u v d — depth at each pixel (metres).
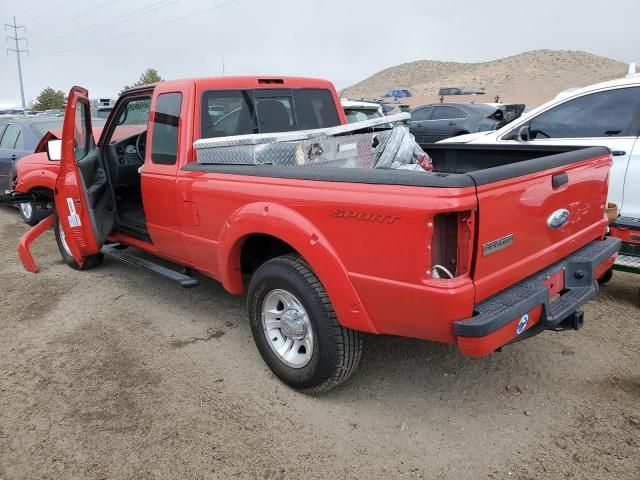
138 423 3.29
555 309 3.07
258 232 3.41
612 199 5.39
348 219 2.87
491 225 2.67
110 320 4.77
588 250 3.56
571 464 2.83
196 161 4.16
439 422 3.22
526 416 3.24
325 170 3.06
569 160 3.27
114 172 5.53
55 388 3.71
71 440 3.15
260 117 4.62
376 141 4.46
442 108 15.99
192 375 3.81
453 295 2.56
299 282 3.22
